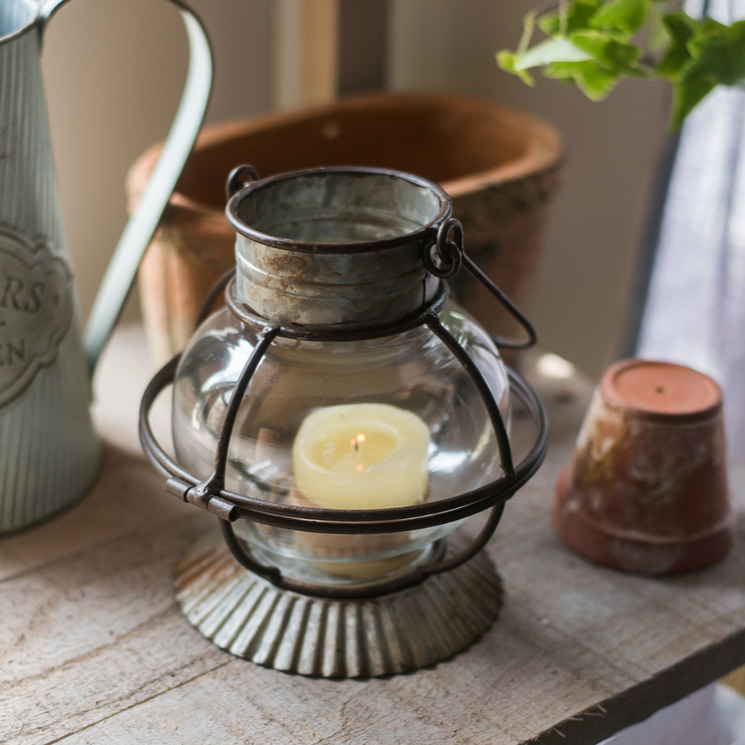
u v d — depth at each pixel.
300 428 0.38
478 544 0.42
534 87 0.88
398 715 0.41
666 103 0.77
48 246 0.48
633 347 0.90
